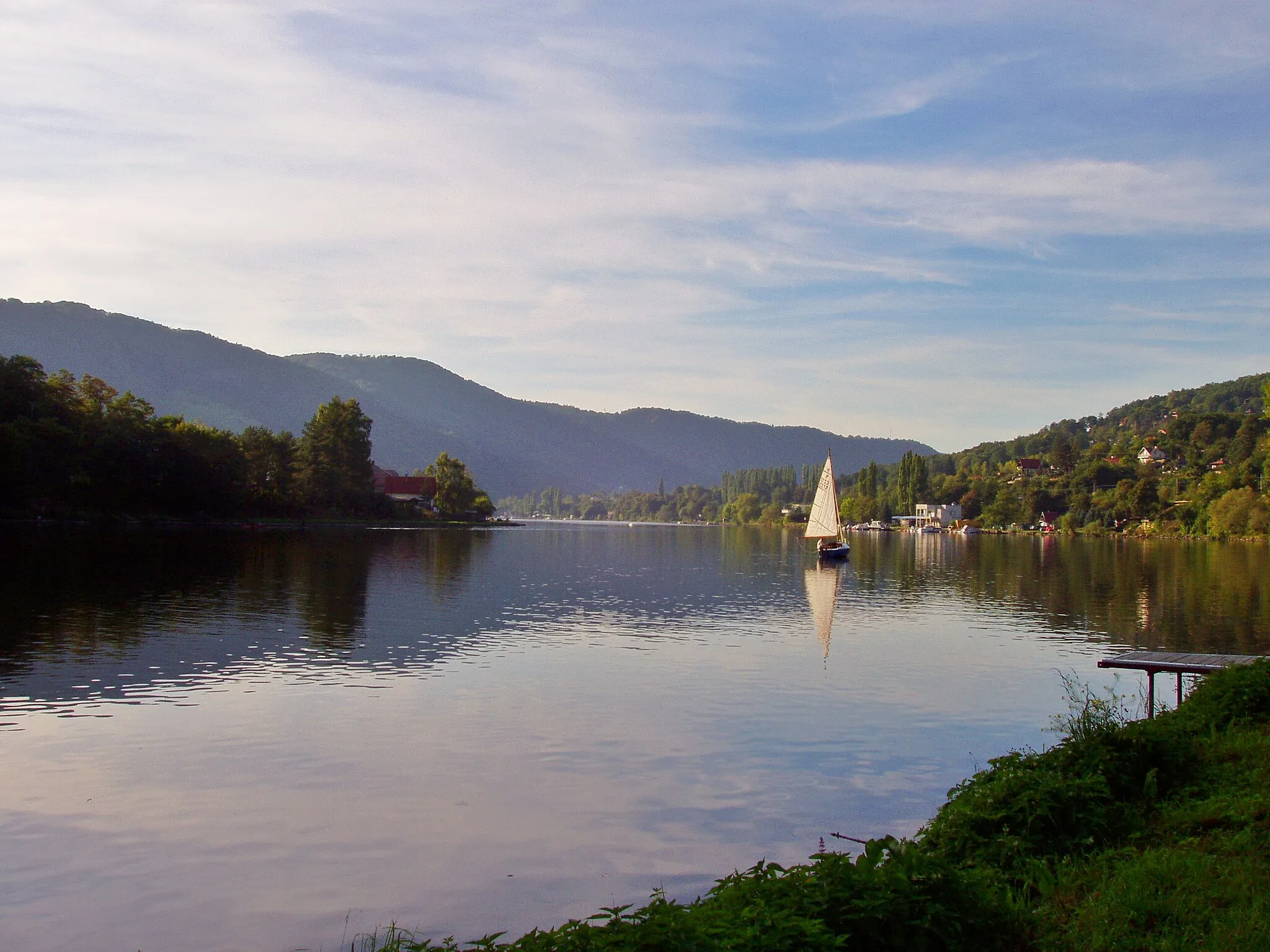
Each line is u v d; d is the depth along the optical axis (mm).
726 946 7953
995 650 36500
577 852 15570
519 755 20938
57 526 103875
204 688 26453
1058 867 11359
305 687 26953
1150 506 194625
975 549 140375
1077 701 22516
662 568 85688
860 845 15914
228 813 17000
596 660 32844
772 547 143250
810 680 29859
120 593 46969
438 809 17438
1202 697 19188
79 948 12273
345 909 13430
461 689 27484
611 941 8062
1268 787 13539
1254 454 182500
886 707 26062
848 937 8398
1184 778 14750
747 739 22531
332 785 18656
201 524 127375
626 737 22578
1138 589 65000
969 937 9219
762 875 9898
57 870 14562
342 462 168375
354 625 39500
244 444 147750
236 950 12250
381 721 23531
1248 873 10312
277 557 76562
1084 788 13398
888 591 63156
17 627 35531
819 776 19734
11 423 102688
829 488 111562
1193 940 8938
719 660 33375
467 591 56500
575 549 120188
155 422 127875
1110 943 9031
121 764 19562
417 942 12320
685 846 15875
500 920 13148
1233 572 81312
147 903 13539
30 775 18750
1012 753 15797
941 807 16750
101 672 28016
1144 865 10789
